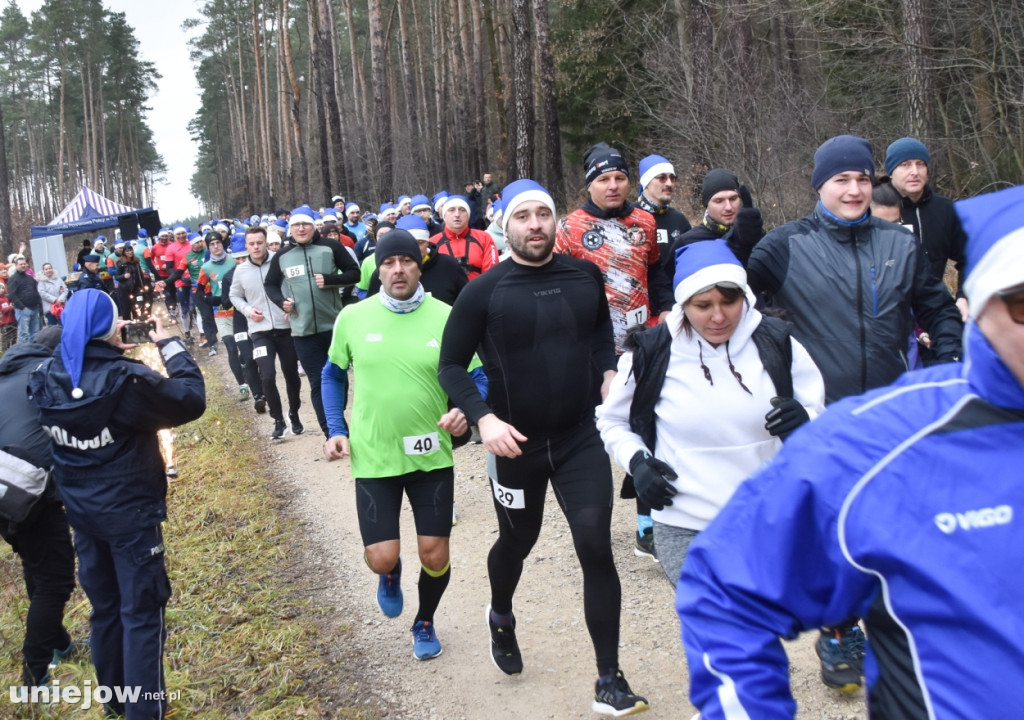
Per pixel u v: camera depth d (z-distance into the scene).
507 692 3.97
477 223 16.22
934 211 4.51
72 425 3.62
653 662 4.07
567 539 5.66
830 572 1.45
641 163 5.54
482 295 3.57
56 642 4.46
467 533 6.04
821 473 1.43
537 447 3.59
